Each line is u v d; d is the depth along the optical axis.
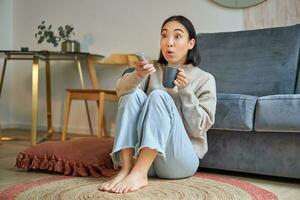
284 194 1.69
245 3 3.06
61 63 4.16
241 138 2.03
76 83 4.09
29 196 1.50
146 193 1.49
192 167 1.76
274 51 2.45
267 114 1.87
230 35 2.66
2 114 4.46
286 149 1.91
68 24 4.12
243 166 2.03
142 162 1.54
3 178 1.93
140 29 3.68
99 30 3.93
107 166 1.97
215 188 1.64
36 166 2.08
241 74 2.50
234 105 1.96
